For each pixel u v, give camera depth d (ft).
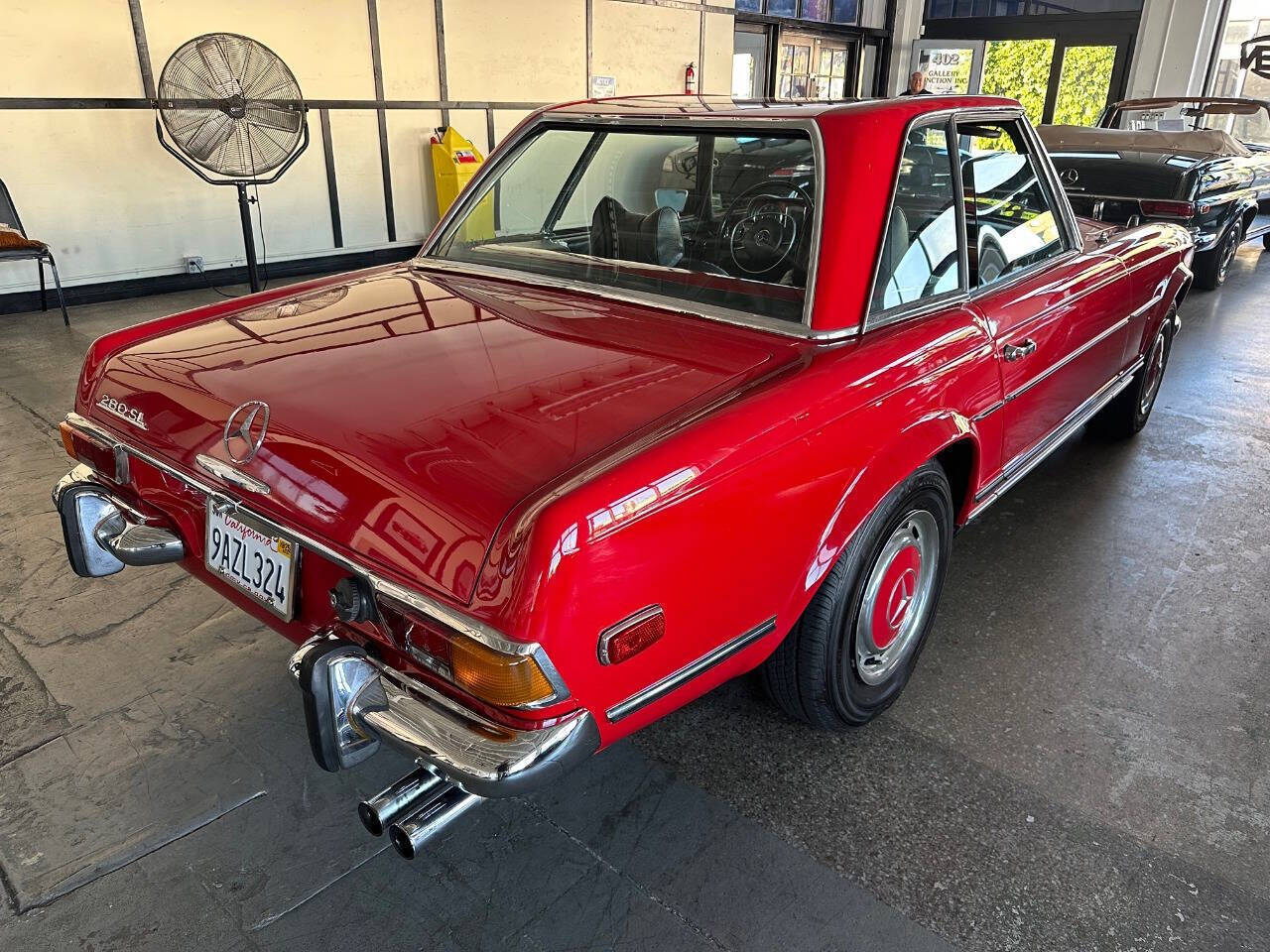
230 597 5.78
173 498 5.89
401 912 5.34
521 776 4.10
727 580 4.86
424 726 4.34
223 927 5.23
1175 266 11.57
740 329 5.93
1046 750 6.79
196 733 6.88
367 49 25.86
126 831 5.93
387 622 4.49
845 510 5.54
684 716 7.14
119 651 7.92
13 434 13.01
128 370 6.21
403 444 4.63
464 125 28.86
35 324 19.93
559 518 3.94
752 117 6.36
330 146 25.84
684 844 5.86
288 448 4.91
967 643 8.19
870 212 5.86
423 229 28.86
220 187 23.84
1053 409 8.80
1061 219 8.82
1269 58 37.58
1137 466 12.30
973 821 6.08
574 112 7.53
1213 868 5.71
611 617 4.25
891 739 6.89
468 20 27.84
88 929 5.21
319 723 4.65
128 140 21.91
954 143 6.84
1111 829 6.02
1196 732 7.00
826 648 6.12
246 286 24.67
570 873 5.63
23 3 19.65
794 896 5.47
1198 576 9.39
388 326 6.28
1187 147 22.97
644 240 6.70
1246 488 11.62
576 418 4.75
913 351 6.01
